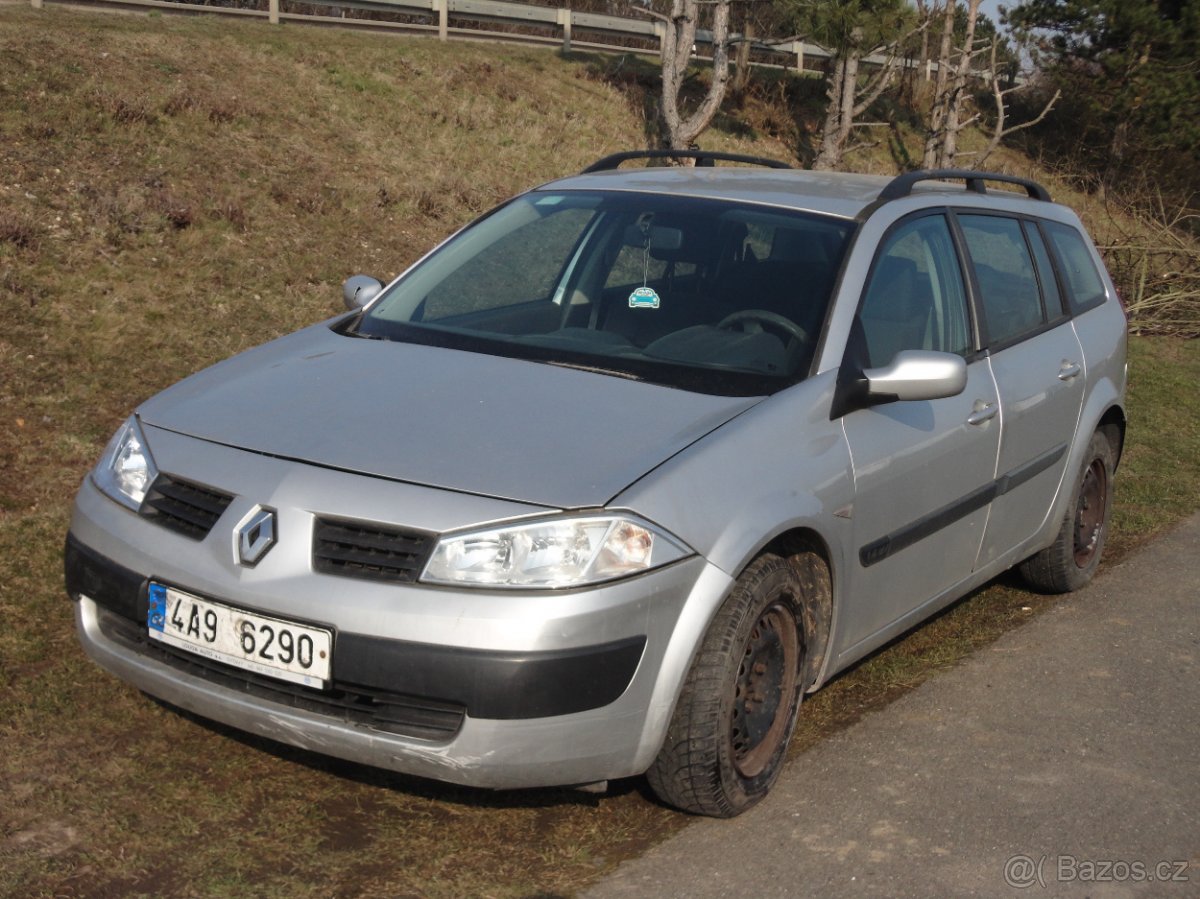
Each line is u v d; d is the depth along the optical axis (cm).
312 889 290
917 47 2838
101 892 283
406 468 300
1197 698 445
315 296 967
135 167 1100
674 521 299
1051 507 516
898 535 386
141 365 758
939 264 440
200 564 300
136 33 1542
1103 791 368
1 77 1179
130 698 378
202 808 323
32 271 847
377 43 1939
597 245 420
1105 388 543
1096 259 588
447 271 432
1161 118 2741
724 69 1758
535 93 1978
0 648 402
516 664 278
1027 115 3095
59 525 506
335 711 293
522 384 344
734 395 347
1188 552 630
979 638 498
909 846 329
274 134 1359
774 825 336
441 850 312
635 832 329
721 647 311
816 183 460
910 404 394
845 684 442
